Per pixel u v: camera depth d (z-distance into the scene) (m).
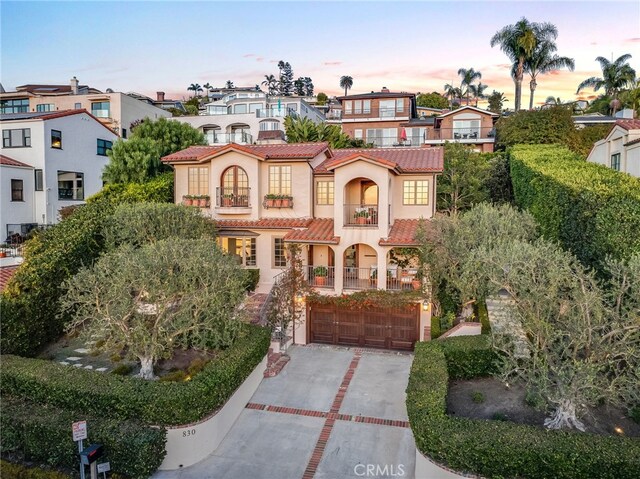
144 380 13.02
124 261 14.47
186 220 21.31
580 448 9.73
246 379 15.35
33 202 34.31
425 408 11.56
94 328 14.23
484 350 15.18
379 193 21.45
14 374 13.28
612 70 59.44
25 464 11.67
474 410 13.21
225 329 15.31
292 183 24.41
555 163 24.84
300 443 13.09
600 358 11.18
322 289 22.03
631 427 11.92
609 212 14.80
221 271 14.95
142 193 25.70
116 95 53.97
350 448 12.80
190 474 11.77
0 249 27.12
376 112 56.69
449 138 49.47
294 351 20.73
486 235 17.94
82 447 10.70
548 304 11.95
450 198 28.86
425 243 19.42
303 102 65.62
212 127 57.22
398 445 12.92
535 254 12.14
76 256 19.02
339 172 21.84
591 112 67.06
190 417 12.09
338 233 21.86
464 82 79.31
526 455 9.80
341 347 21.59
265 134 43.97
